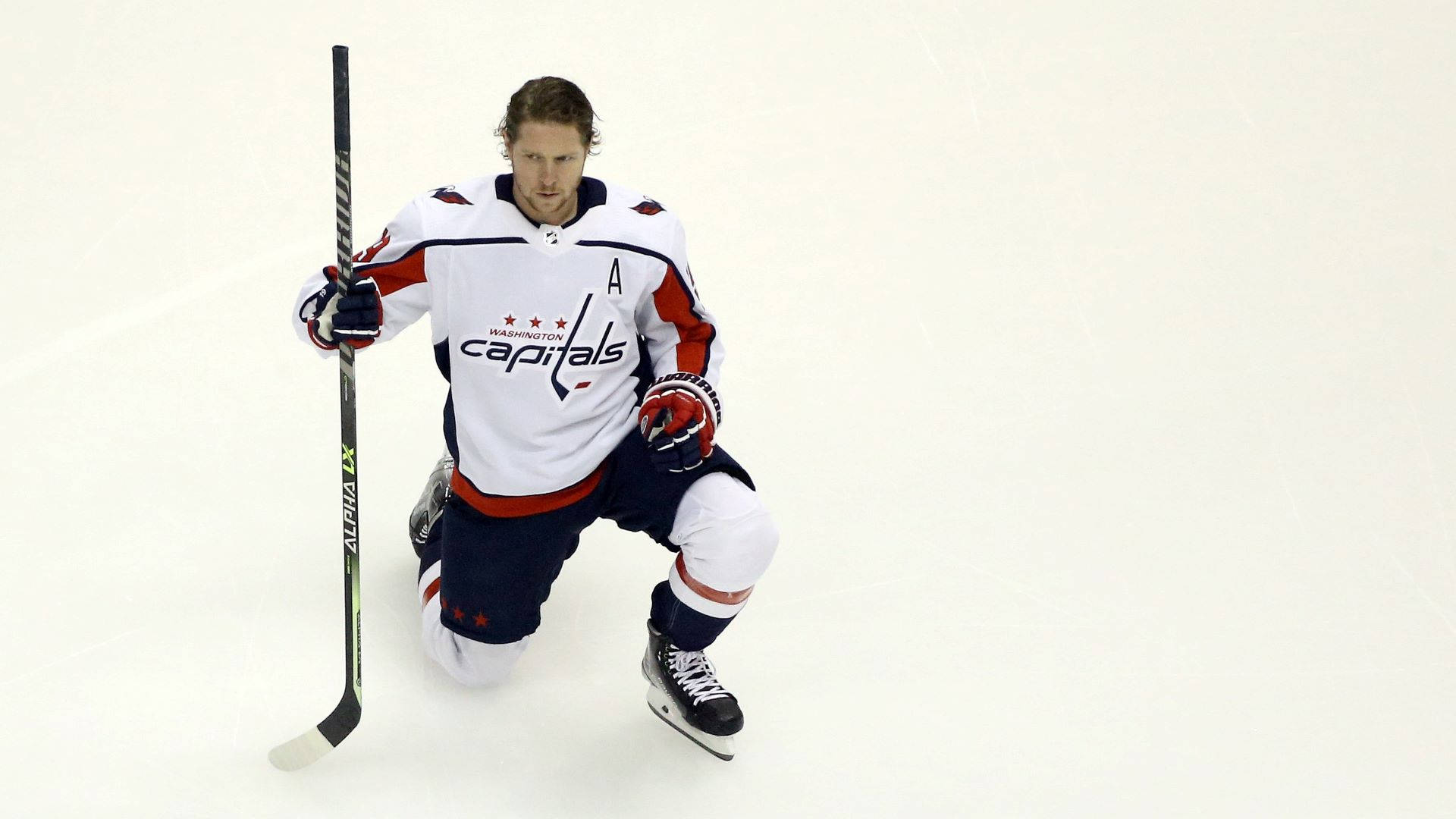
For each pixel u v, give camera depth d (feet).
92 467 51.60
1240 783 41.50
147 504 50.08
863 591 48.75
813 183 72.43
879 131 76.64
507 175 38.52
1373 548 51.55
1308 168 75.72
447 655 42.22
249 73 75.31
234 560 47.98
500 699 43.09
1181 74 82.79
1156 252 69.15
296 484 52.03
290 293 61.67
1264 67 83.71
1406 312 65.26
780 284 65.57
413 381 58.29
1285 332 63.72
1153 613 48.19
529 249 37.70
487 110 73.26
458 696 43.04
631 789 39.93
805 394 59.06
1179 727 43.47
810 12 85.40
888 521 52.21
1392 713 44.34
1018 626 47.34
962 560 50.42
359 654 39.11
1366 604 48.93
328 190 67.56
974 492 53.83
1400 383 60.49
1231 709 44.27
